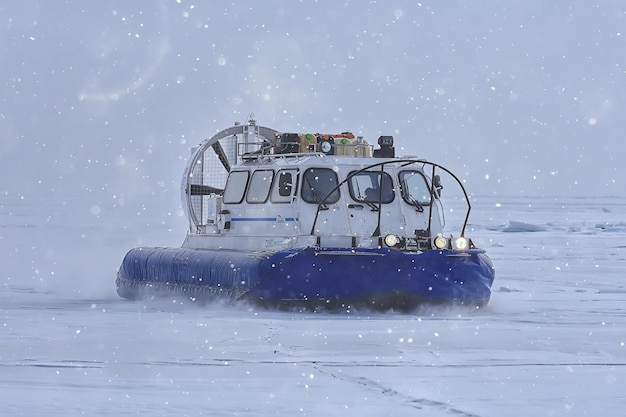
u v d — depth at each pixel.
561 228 191.12
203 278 55.28
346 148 57.19
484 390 30.42
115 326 45.53
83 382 31.42
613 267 93.25
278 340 41.09
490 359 36.59
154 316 49.75
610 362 36.12
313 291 50.41
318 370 33.94
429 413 27.12
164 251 60.84
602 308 55.97
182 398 28.91
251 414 26.81
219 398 28.95
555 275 83.31
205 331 43.75
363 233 54.09
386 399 28.98
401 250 51.31
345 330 44.31
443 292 51.50
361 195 54.78
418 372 33.62
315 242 51.81
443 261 51.66
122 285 63.31
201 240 60.31
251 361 35.72
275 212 54.97
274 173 55.72
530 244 136.62
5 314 51.06
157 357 36.50
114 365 34.66
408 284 50.97
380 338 41.94
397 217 55.16
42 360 35.62
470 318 50.22
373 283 50.72
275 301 50.66
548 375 33.19
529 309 55.16
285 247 52.97
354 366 34.75
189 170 62.31
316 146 57.09
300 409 27.50
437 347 39.56
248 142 62.03
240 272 51.84
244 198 57.47
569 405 28.41
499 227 197.12
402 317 50.03
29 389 30.12
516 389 30.62
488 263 53.22
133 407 27.58
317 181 54.28
